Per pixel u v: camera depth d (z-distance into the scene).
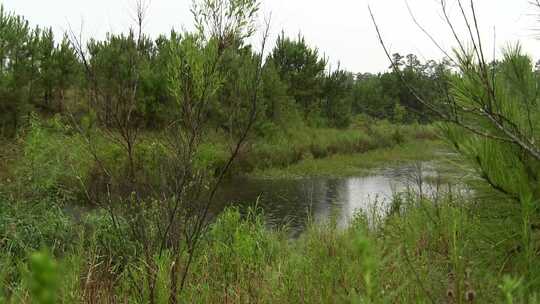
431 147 26.47
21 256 4.91
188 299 3.37
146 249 3.46
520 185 2.33
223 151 14.48
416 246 3.27
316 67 28.38
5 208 5.68
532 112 2.54
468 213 2.91
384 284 2.30
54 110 15.61
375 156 23.59
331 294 2.57
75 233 5.42
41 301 0.50
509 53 2.71
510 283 1.47
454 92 2.47
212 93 3.39
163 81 14.48
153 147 3.90
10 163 8.19
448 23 2.22
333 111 31.06
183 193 3.51
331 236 4.23
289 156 20.33
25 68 16.62
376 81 42.28
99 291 3.40
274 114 22.30
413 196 6.10
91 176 6.61
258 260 4.26
